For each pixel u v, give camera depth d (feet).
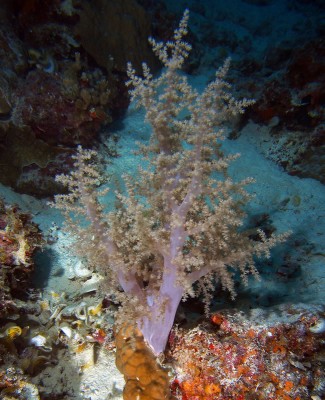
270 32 33.60
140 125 18.42
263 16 36.76
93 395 7.63
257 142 19.72
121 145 16.78
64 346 8.48
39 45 14.56
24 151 13.29
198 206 7.15
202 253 7.29
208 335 7.43
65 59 14.87
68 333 8.52
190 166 7.04
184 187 7.29
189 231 6.65
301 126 18.48
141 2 23.61
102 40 16.55
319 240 14.49
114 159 15.96
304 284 12.62
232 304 11.28
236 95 20.22
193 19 30.32
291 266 13.28
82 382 7.88
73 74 14.42
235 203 7.58
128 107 19.17
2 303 8.11
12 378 6.71
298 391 6.91
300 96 17.70
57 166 13.85
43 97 13.37
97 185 14.43
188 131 7.22
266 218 15.48
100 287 8.93
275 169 18.53
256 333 7.47
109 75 16.97
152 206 7.59
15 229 9.18
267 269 13.53
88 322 8.64
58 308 9.05
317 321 7.79
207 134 6.48
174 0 33.99
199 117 6.73
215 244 7.29
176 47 6.86
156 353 7.39
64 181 7.15
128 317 6.78
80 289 9.97
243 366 7.04
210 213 6.77
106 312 8.68
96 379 7.95
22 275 9.35
